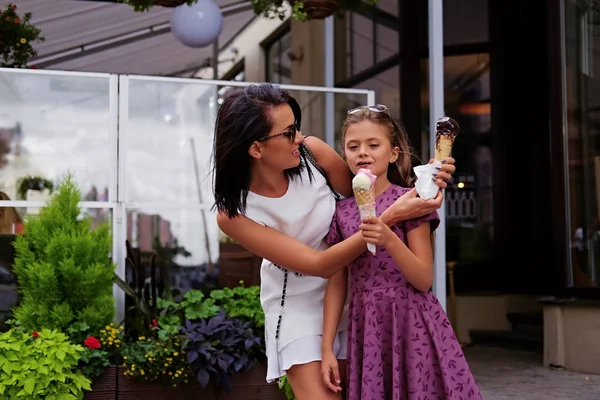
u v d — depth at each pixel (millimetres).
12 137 5094
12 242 4941
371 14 9039
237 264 5465
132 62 11258
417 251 2318
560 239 6727
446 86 8828
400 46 8703
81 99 5227
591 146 6516
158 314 5078
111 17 8867
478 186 8805
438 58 5762
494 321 8656
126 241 5039
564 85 6820
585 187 6555
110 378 4395
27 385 4066
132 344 4586
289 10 9695
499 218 8773
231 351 4492
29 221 4789
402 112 8664
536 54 8703
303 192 2449
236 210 2389
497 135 8812
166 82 5391
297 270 2348
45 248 4648
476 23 8859
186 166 5426
